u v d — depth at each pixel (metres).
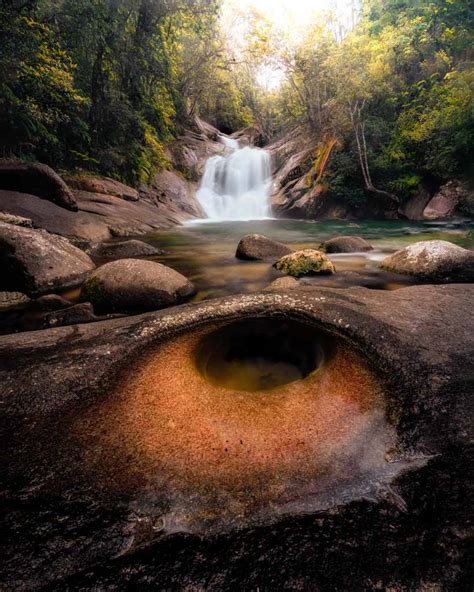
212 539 1.01
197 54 22.61
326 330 2.55
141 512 1.11
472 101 12.36
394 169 15.66
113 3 10.44
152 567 0.93
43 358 2.20
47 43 8.69
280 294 3.44
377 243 8.41
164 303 3.60
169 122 18.05
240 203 18.31
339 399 1.70
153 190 15.02
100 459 1.35
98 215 8.76
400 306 3.05
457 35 16.55
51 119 8.73
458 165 14.27
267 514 1.09
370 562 0.91
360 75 14.43
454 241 8.75
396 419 1.54
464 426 1.48
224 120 36.19
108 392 1.82
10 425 1.57
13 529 1.04
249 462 1.32
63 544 1.00
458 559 0.90
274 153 22.39
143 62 13.10
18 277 3.97
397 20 19.48
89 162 11.57
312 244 8.40
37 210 7.02
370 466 1.29
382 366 2.01
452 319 2.72
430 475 1.22
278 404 1.67
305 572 0.89
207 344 2.37
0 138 8.10
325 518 1.06
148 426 1.54
